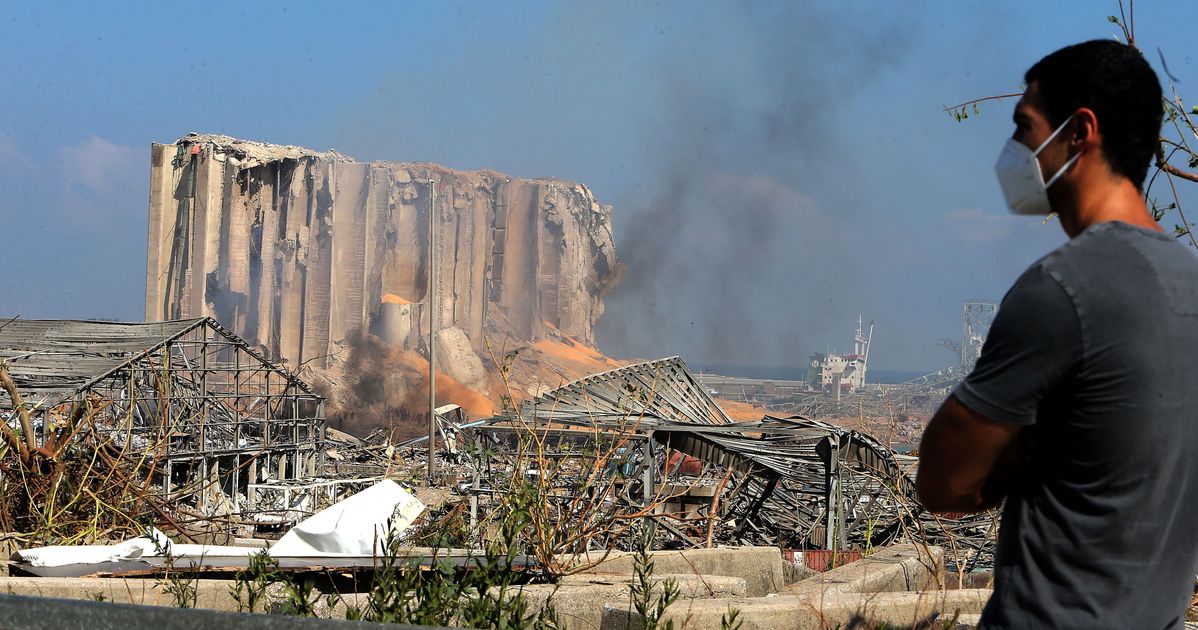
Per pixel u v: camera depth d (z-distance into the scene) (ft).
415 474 80.23
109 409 128.77
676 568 39.40
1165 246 12.44
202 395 197.88
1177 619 12.16
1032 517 12.78
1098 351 11.94
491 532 43.83
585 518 38.24
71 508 46.60
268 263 608.60
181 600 29.37
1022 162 13.67
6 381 48.21
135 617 14.33
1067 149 13.32
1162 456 11.85
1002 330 12.58
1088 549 12.19
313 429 235.20
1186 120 30.89
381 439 298.15
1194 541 12.17
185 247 590.14
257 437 227.81
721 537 114.73
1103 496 12.14
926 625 28.53
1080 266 12.25
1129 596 11.98
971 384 12.71
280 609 27.96
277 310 614.75
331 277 627.05
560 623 30.35
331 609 29.30
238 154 603.67
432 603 25.80
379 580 28.32
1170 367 11.84
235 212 602.44
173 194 593.83
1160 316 11.91
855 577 35.27
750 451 112.37
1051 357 12.14
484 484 87.97
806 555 75.51
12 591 30.12
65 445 47.60
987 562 61.57
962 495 13.11
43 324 199.41
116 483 48.21
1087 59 13.17
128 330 201.67
